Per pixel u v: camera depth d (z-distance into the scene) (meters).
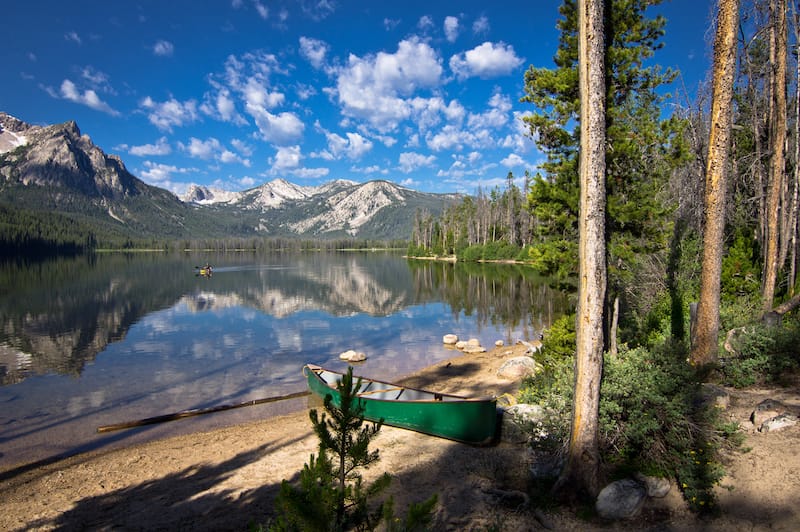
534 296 42.75
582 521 6.40
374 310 36.91
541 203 15.70
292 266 97.38
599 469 6.86
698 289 17.48
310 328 29.72
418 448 10.59
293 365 20.83
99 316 33.97
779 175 13.83
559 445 7.96
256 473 10.08
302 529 4.22
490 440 10.31
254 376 19.06
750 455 6.94
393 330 28.91
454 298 43.00
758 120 18.88
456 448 10.41
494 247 96.19
